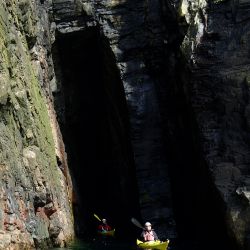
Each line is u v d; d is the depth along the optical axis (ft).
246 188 58.08
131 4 82.17
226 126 63.26
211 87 65.77
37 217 55.77
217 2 69.21
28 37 67.46
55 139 75.92
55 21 82.43
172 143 78.84
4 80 50.65
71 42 86.17
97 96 96.94
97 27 83.20
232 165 61.00
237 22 67.00
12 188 49.83
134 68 81.76
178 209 78.74
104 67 88.33
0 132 49.14
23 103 56.65
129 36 81.92
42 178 56.90
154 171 79.10
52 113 78.48
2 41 53.26
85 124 100.07
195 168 72.74
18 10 63.87
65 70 90.74
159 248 55.31
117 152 91.04
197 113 66.18
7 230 47.11
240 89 62.59
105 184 102.63
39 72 70.85
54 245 60.08
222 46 67.26
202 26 68.95
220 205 61.11
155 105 80.59
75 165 93.04
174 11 75.10
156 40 80.64
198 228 75.36
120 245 69.67
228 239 62.08
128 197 88.89
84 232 86.12
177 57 74.90
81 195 93.15
